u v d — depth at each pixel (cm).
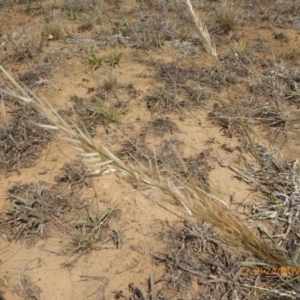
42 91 313
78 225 206
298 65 340
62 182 231
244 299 172
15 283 182
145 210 214
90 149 97
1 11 453
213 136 264
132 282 182
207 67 335
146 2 470
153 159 242
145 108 293
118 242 198
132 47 378
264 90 305
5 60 357
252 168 236
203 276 182
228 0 470
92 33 404
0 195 225
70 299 176
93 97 305
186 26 409
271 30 403
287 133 265
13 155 251
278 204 199
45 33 401
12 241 201
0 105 295
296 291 169
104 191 226
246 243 115
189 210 106
